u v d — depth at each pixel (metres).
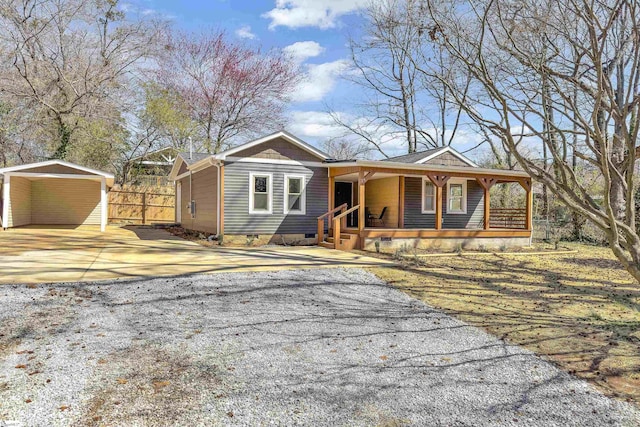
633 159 3.54
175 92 29.03
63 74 22.30
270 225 13.80
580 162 13.48
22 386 3.50
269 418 3.15
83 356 4.15
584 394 3.69
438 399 3.55
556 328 5.55
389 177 16.34
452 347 4.81
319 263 9.51
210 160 13.21
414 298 7.00
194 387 3.61
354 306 6.38
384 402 3.47
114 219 22.02
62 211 19.94
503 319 5.93
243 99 31.05
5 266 7.94
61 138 22.83
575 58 4.85
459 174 14.54
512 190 23.44
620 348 4.82
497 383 3.88
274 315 5.74
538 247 15.09
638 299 7.30
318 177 14.56
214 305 6.04
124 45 24.39
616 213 12.28
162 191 23.27
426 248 13.45
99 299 6.04
